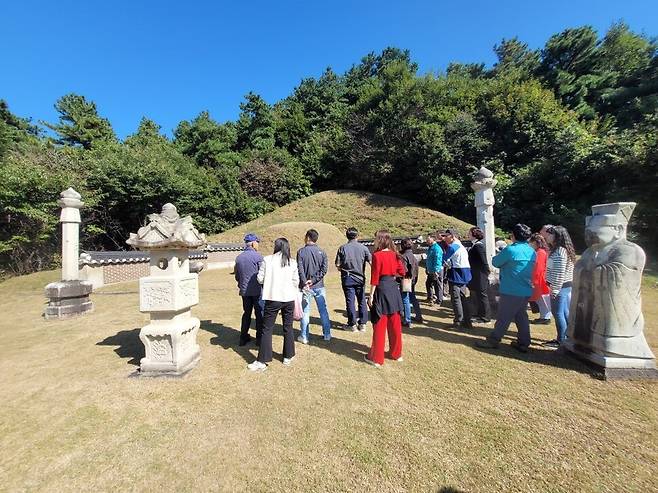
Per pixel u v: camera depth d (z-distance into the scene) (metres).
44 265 14.80
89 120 29.64
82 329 5.96
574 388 3.32
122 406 3.13
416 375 3.72
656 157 13.99
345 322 6.19
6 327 6.22
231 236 22.84
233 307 7.54
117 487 2.12
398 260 4.19
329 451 2.43
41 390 3.50
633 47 28.19
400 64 30.62
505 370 3.81
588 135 20.00
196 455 2.42
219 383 3.58
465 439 2.55
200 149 32.56
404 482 2.12
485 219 6.74
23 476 2.23
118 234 21.88
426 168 25.06
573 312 4.06
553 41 30.19
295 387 3.47
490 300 6.40
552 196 19.33
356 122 30.02
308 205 27.23
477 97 26.11
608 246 3.65
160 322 3.83
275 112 40.09
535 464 2.26
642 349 3.50
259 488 2.09
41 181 14.48
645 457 2.32
